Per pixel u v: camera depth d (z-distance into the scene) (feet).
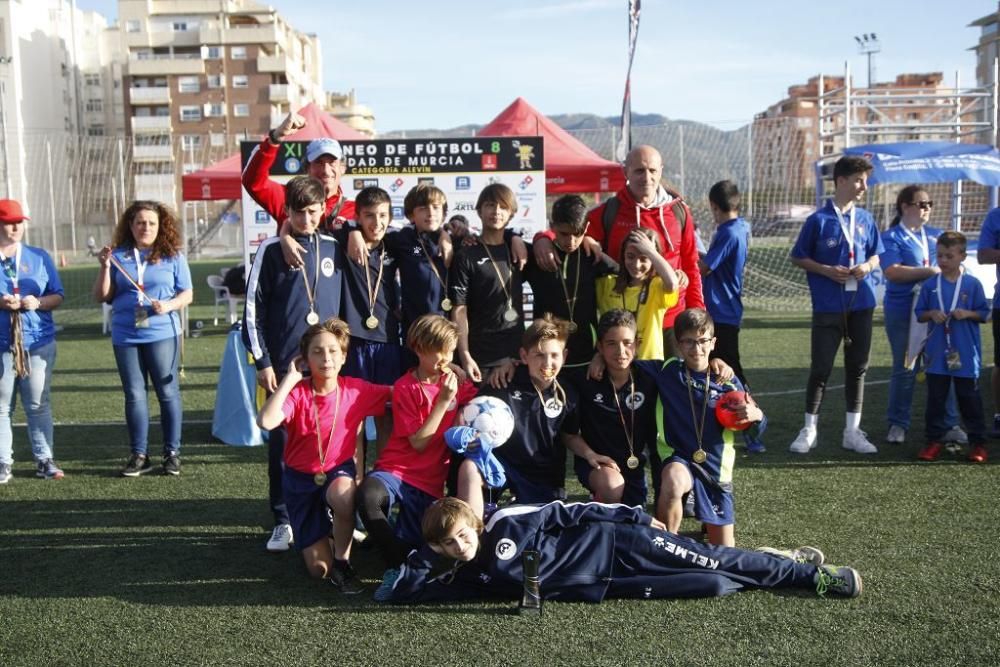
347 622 10.72
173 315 18.17
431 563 11.37
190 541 14.01
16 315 17.34
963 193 50.16
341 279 14.08
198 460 19.31
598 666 9.40
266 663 9.63
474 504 12.10
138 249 18.02
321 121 40.16
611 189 38.70
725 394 12.79
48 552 13.48
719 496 12.86
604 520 11.44
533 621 10.61
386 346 14.34
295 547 13.46
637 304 14.28
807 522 14.15
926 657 9.43
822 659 9.43
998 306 19.84
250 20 228.22
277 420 12.02
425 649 9.91
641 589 11.18
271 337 13.69
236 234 123.34
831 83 180.55
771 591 11.36
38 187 85.66
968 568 11.98
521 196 26.22
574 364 14.40
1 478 17.53
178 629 10.59
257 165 14.96
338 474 12.18
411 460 12.62
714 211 19.35
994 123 47.55
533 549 11.09
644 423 13.35
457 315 13.88
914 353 18.29
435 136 26.00
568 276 14.26
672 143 58.03
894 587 11.38
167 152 141.79
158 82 216.54
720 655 9.59
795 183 58.49
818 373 18.75
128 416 18.08
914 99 57.52
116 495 16.61
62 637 10.38
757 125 57.82
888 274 19.51
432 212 14.11
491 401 12.57
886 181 40.34
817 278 18.71
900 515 14.40
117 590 11.90
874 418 22.20
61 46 206.80
